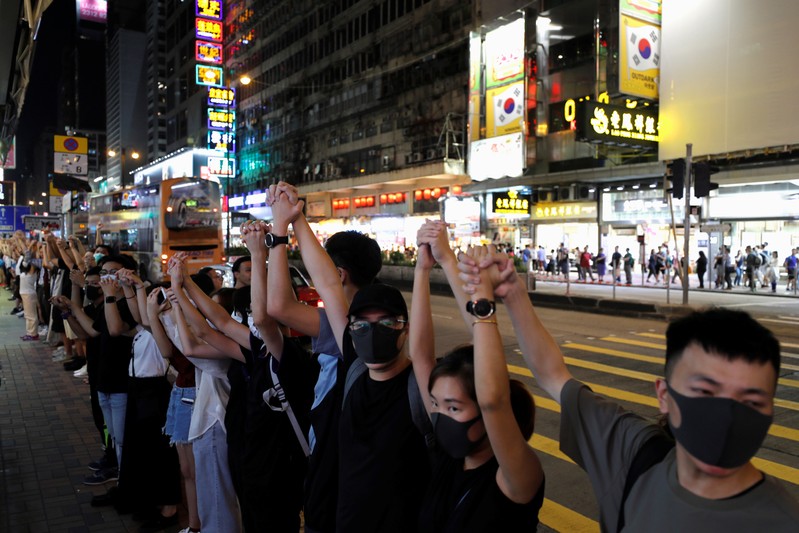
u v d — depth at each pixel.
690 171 15.65
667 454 1.40
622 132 22.95
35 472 5.27
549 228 30.56
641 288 22.30
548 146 30.03
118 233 25.02
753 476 1.26
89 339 5.67
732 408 1.16
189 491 4.02
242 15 64.38
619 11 22.89
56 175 17.36
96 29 122.12
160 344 3.90
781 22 19.92
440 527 1.91
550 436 6.00
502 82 30.69
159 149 98.81
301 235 2.72
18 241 13.05
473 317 1.75
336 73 48.56
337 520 2.21
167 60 87.19
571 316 15.70
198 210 19.88
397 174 36.88
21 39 6.88
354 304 2.17
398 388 2.22
